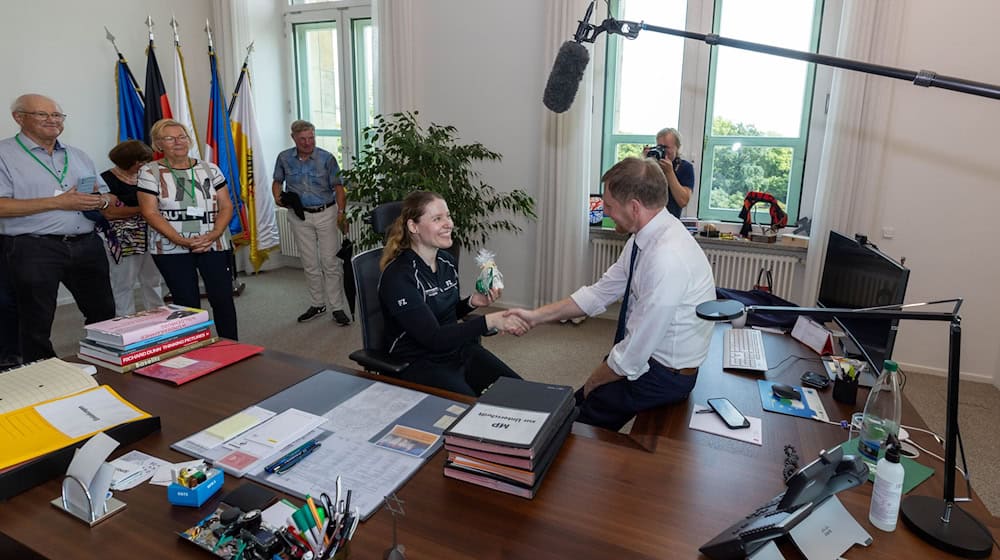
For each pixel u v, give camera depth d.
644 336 1.52
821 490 0.83
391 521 0.93
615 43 3.88
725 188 3.88
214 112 4.62
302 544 0.82
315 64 5.24
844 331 1.97
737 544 0.81
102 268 2.90
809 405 1.50
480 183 4.16
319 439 1.18
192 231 2.77
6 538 0.90
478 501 0.98
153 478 1.04
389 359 1.86
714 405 1.46
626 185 1.62
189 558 0.85
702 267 1.58
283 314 4.23
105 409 1.23
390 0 4.20
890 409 1.34
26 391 1.26
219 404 1.33
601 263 4.03
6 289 2.86
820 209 3.28
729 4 3.58
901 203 3.16
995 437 2.56
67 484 0.95
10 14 3.77
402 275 1.83
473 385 2.01
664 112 3.89
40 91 3.97
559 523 0.93
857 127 3.11
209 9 4.97
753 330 2.08
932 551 0.88
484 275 2.06
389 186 3.49
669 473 1.08
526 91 4.00
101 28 4.25
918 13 2.95
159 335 1.58
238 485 1.02
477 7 4.04
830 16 3.37
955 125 2.98
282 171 4.04
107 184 3.35
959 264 3.11
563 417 1.17
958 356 0.90
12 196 2.55
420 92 4.36
